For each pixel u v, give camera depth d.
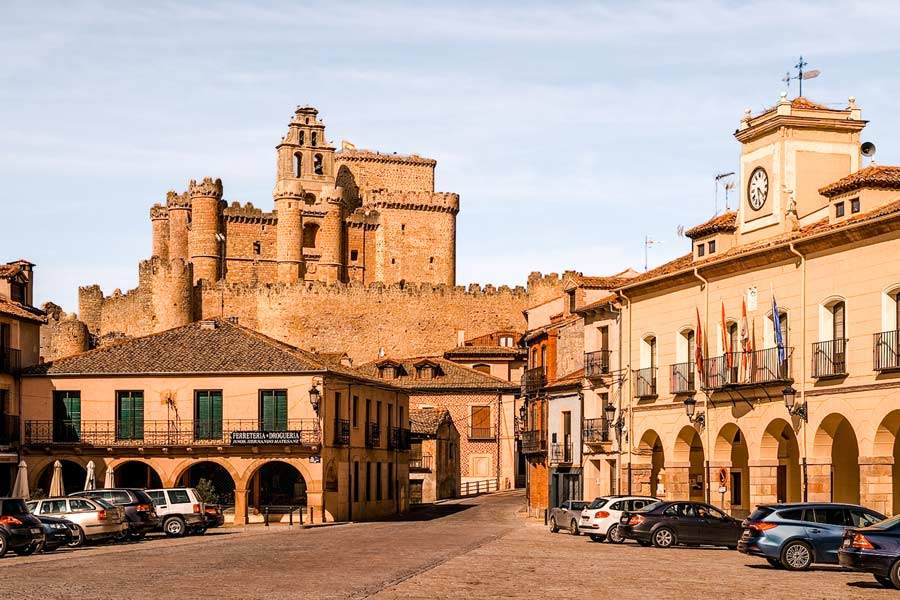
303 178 160.25
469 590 29.50
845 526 36.66
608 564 37.69
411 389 110.31
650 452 60.38
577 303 73.94
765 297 50.34
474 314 143.75
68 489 75.69
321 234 156.12
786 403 47.25
